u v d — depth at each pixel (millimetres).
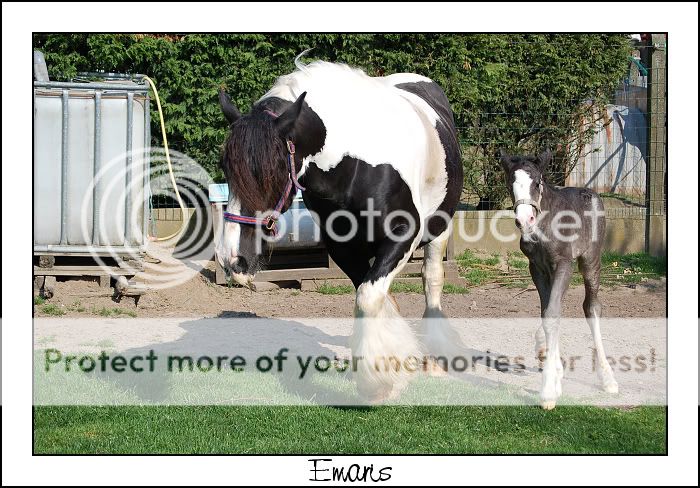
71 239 8461
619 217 11359
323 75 5266
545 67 11219
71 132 8367
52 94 8320
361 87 5410
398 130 5375
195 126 10711
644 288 9578
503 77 11109
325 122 5012
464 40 10906
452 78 10914
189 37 10445
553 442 4691
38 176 8367
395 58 10750
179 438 4734
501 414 5133
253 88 10617
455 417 5086
